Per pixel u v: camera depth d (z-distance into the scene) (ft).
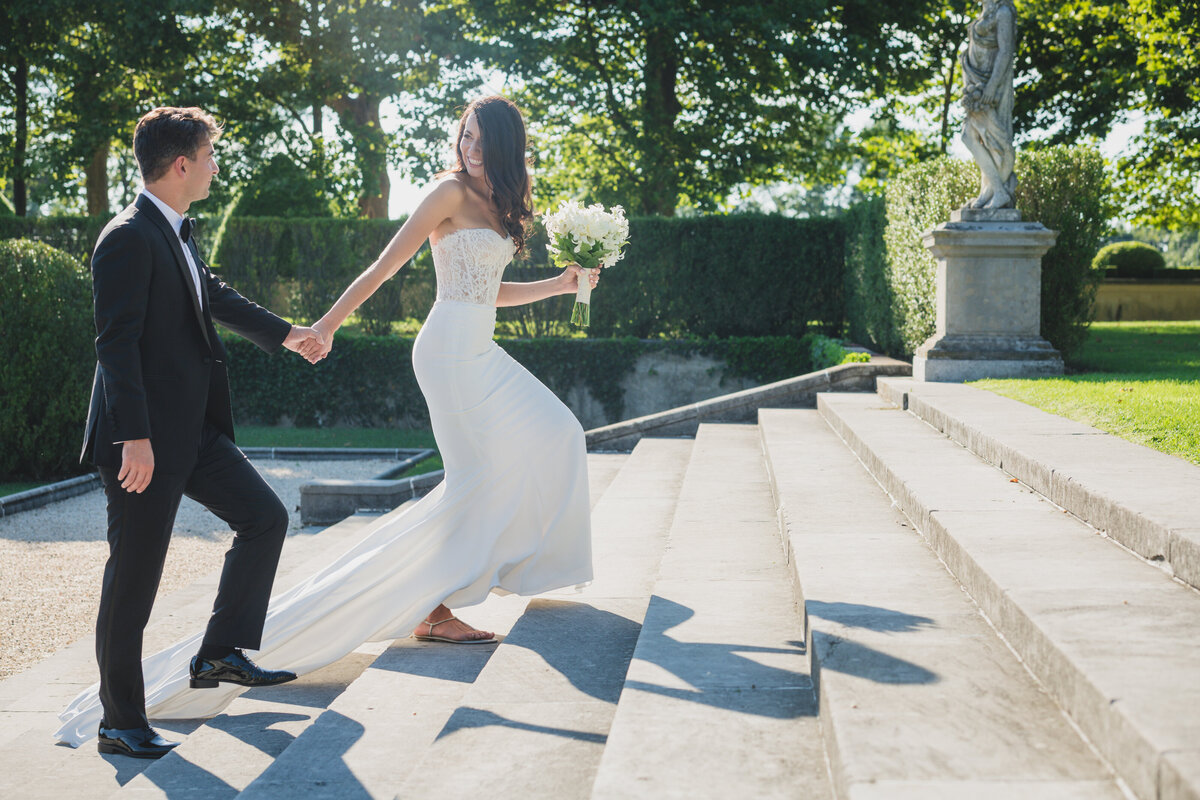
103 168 78.43
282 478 36.09
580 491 13.34
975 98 28.60
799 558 11.61
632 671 9.29
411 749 9.20
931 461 16.20
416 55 65.51
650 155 66.49
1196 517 9.56
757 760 7.25
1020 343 28.48
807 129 75.36
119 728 10.84
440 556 12.94
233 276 57.41
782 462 19.53
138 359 10.13
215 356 11.08
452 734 8.71
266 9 67.41
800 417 28.50
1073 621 7.65
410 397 53.26
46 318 34.50
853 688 7.43
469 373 12.92
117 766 10.50
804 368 53.72
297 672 12.57
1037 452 13.99
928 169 34.99
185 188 10.81
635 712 8.23
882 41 68.08
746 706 8.36
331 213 66.74
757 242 55.83
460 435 12.97
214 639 11.34
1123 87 66.80
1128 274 95.04
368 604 12.72
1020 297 28.55
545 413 13.28
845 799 5.98
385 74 63.98
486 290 13.09
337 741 9.42
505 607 14.43
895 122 77.51
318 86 67.72
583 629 11.96
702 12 61.26
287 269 57.21
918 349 29.84
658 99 68.59
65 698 13.23
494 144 12.73
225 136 68.54
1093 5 64.85
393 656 12.25
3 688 13.70
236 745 10.33
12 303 33.99
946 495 13.15
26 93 73.05
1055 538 10.59
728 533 15.79
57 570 22.00
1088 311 32.35
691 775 6.98
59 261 35.35
